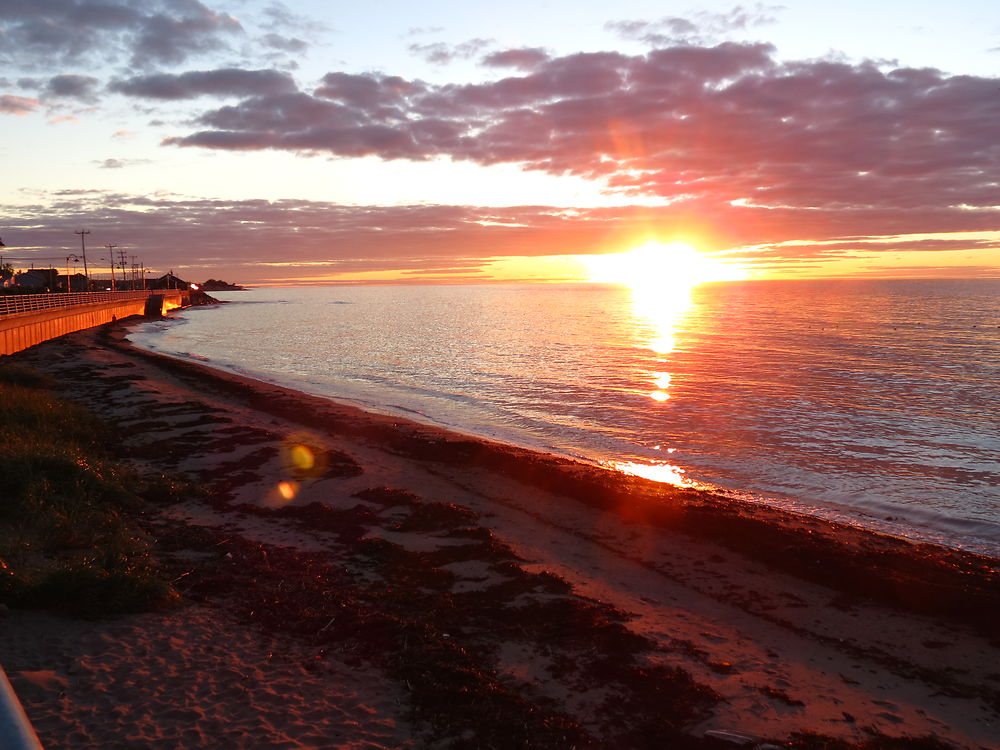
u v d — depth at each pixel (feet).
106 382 106.63
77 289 432.66
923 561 37.86
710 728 21.76
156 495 44.78
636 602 32.96
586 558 39.17
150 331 278.46
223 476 53.31
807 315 301.22
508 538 41.83
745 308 386.52
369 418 81.15
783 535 41.60
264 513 43.86
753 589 35.19
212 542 36.42
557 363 150.30
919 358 144.46
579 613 30.07
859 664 27.71
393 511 45.37
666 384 115.65
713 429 80.59
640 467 64.18
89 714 19.13
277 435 68.90
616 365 143.43
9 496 36.91
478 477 56.08
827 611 32.71
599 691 23.73
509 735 19.94
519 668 25.04
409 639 25.75
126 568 28.45
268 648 24.56
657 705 22.99
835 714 23.48
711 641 29.01
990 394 101.81
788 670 26.78
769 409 92.58
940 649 29.09
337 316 408.26
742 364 140.36
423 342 215.51
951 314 288.30
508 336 231.30
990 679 26.68
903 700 24.95
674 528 43.98
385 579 33.30
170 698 20.44
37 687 19.90
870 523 48.47
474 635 27.61
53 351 151.94
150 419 76.54
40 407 62.95
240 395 100.07
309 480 52.70
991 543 44.75
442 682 22.57
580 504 49.16
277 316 417.90
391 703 21.40
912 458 66.59
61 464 41.73
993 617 31.53
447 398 106.83
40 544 31.55
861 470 62.54
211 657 23.36
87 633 23.93
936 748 21.57
